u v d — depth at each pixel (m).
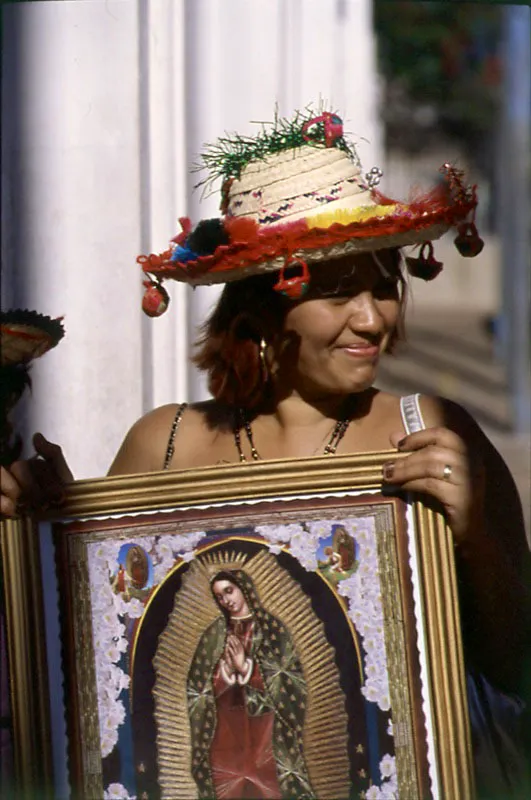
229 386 8.25
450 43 36.25
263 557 7.56
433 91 38.91
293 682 7.46
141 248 12.09
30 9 11.71
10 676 7.60
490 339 36.44
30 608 7.63
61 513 7.66
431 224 7.59
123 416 12.09
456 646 7.34
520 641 7.98
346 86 13.06
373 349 7.77
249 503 7.60
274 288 7.52
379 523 7.48
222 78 12.32
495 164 42.03
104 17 11.78
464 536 7.43
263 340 8.05
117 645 7.61
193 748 7.48
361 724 7.37
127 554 7.65
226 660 7.53
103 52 11.82
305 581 7.52
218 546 7.60
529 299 23.34
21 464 7.72
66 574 7.65
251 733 7.44
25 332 8.38
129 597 7.63
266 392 8.27
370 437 8.09
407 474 7.31
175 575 7.61
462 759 7.27
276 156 7.92
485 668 8.12
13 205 11.97
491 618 7.90
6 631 7.64
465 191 8.06
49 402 11.90
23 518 7.67
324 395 8.14
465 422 8.09
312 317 7.66
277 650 7.49
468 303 46.97
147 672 7.57
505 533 7.94
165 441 8.44
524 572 7.93
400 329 8.39
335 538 7.51
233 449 8.26
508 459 19.02
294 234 7.53
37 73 11.77
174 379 12.32
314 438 8.14
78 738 7.54
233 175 8.16
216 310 8.34
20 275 11.99
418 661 7.38
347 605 7.48
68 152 11.85
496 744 8.16
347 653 7.43
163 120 12.11
